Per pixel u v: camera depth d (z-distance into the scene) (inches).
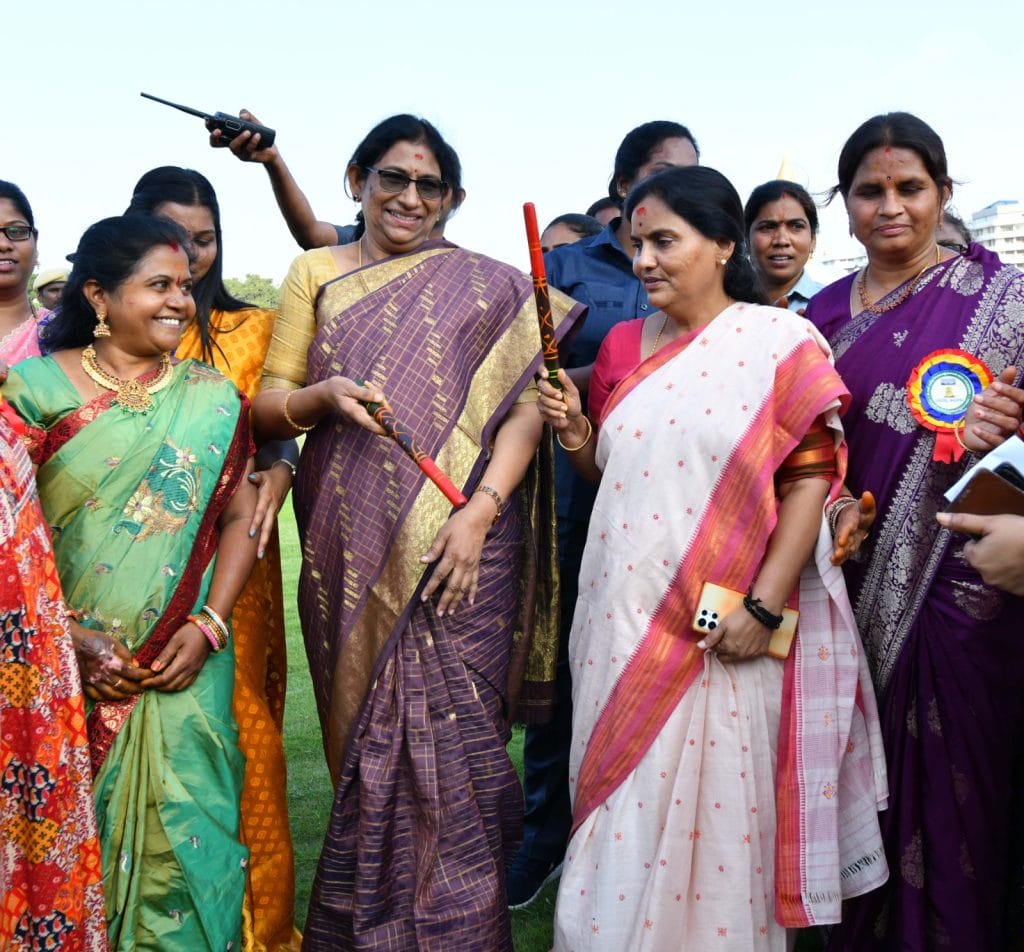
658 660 121.0
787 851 118.9
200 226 142.0
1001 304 125.1
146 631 117.6
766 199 181.0
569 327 139.6
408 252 141.1
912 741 122.1
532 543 142.8
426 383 132.9
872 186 129.7
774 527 120.2
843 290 139.9
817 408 117.8
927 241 132.0
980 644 119.6
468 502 131.8
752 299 128.6
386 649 128.7
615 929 117.8
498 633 135.3
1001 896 121.0
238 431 125.9
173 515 119.5
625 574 122.9
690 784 118.4
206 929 116.2
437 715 129.1
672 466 122.0
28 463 109.7
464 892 126.3
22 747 105.7
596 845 121.7
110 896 115.2
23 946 105.4
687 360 124.3
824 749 119.5
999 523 100.0
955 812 119.9
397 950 124.8
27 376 117.0
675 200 122.9
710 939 117.4
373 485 131.3
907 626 123.0
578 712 126.6
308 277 141.2
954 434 121.3
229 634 125.3
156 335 118.8
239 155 155.5
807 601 122.4
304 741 227.5
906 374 126.2
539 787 167.5
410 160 135.6
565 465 168.1
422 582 129.4
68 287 120.4
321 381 133.3
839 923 124.3
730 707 119.5
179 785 118.0
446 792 128.0
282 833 138.0
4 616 104.6
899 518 124.6
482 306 137.8
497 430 138.8
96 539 116.8
